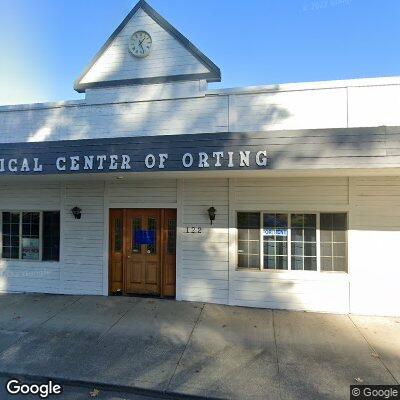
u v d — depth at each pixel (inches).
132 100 334.0
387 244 286.7
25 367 195.8
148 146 254.1
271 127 304.8
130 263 337.4
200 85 320.2
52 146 272.2
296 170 241.3
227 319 275.0
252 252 313.0
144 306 304.5
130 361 203.3
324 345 227.9
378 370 194.7
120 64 339.3
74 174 277.1
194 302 316.2
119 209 340.8
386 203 286.8
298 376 187.8
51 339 234.5
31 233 358.9
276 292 302.7
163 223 331.3
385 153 217.9
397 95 286.0
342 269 298.0
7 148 280.8
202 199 318.3
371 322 271.3
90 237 342.0
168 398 172.1
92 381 180.7
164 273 331.0
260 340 235.0
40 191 354.9
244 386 177.6
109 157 260.2
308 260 302.8
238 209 311.4
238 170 242.7
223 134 241.9
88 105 343.6
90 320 270.7
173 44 328.5
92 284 340.5
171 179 324.8
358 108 291.6
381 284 287.0
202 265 317.1
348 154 222.7
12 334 243.3
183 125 323.0
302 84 299.9
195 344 227.6
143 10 337.4
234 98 312.7
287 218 306.7
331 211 296.5
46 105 352.2
